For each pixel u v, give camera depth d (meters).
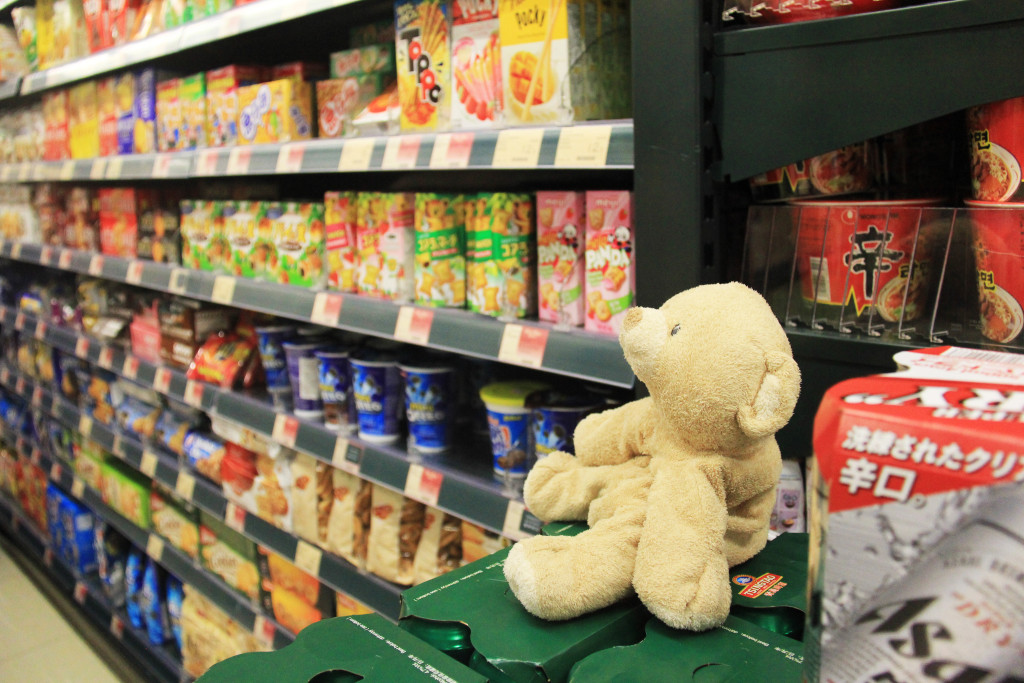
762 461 0.82
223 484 2.40
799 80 0.97
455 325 1.51
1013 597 0.46
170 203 2.80
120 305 3.00
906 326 0.98
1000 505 0.46
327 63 2.50
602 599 0.79
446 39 1.55
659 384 0.79
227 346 2.46
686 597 0.72
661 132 1.08
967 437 0.48
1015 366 0.63
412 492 1.65
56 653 2.96
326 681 0.75
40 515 3.94
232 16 1.95
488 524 1.46
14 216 3.79
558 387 1.58
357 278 1.88
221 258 2.35
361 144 1.67
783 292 1.09
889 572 0.50
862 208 0.98
